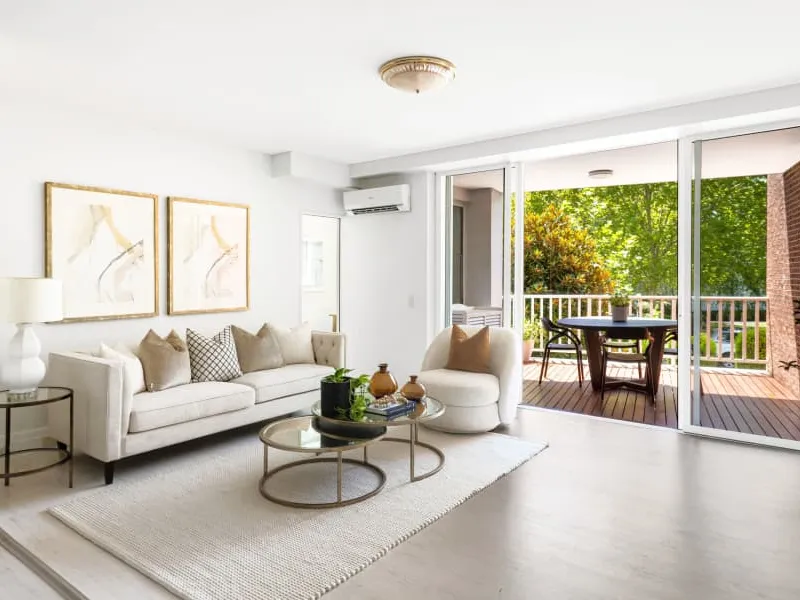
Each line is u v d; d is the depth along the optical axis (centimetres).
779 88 354
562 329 630
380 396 354
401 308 593
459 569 225
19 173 376
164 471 341
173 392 366
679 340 432
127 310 436
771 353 396
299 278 588
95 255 415
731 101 372
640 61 312
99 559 234
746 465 354
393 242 597
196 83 347
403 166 556
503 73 330
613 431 435
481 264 548
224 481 323
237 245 520
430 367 479
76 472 340
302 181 588
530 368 749
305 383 452
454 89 358
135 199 440
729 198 407
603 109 403
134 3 244
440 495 301
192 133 472
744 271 404
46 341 390
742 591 209
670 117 396
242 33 275
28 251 380
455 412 413
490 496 303
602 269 868
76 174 405
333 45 290
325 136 482
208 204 494
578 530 261
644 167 594
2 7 247
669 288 913
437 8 249
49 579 220
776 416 394
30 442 388
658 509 285
